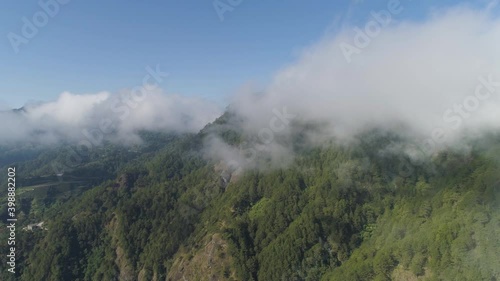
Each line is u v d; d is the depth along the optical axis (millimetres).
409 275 111000
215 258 147375
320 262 135375
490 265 98312
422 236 117188
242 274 137500
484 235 104375
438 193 137750
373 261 119750
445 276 102938
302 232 143250
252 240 154375
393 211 147000
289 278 131750
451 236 109312
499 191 115625
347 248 139250
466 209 115750
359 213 151125
